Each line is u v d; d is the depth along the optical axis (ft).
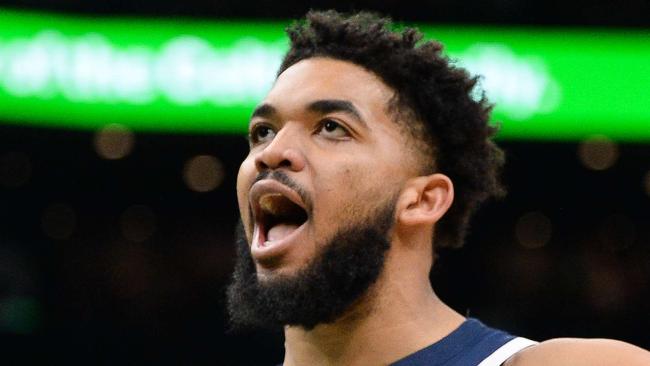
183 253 55.62
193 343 52.80
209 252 55.57
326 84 13.41
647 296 53.67
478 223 59.82
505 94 45.01
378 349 13.43
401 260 13.52
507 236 61.21
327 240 12.96
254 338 51.21
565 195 60.70
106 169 61.05
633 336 52.85
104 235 63.72
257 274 13.19
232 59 44.75
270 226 13.37
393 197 13.33
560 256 55.88
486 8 47.42
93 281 55.83
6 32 43.65
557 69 45.03
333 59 13.73
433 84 13.89
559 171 59.36
